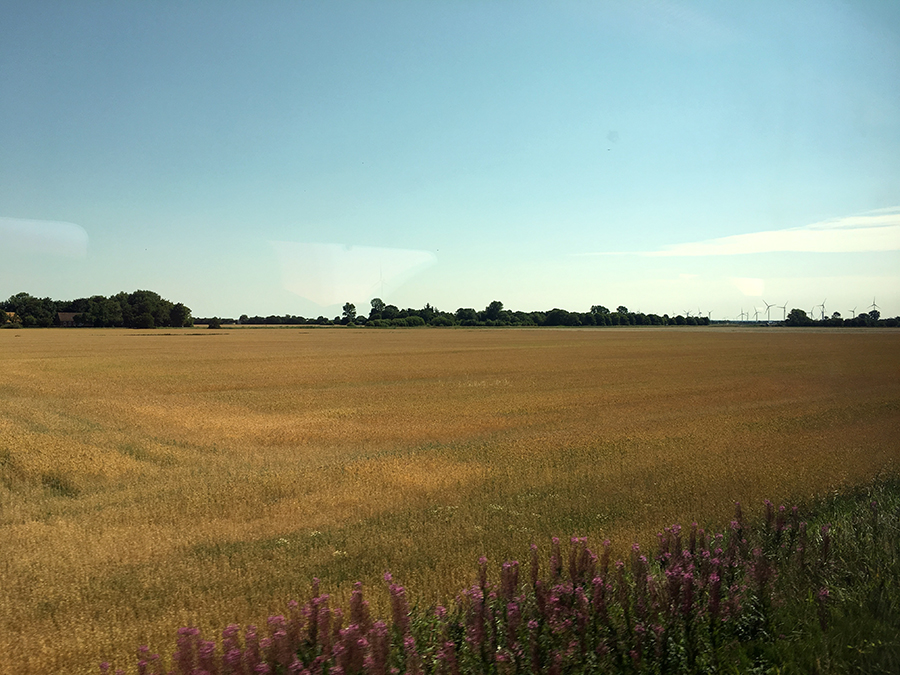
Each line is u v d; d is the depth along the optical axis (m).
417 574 8.52
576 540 6.08
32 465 15.75
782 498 11.94
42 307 166.25
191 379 40.41
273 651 4.57
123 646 6.85
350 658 4.43
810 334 132.50
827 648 5.02
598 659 4.88
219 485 14.19
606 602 5.46
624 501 12.26
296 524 11.34
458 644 5.22
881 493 10.84
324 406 28.94
